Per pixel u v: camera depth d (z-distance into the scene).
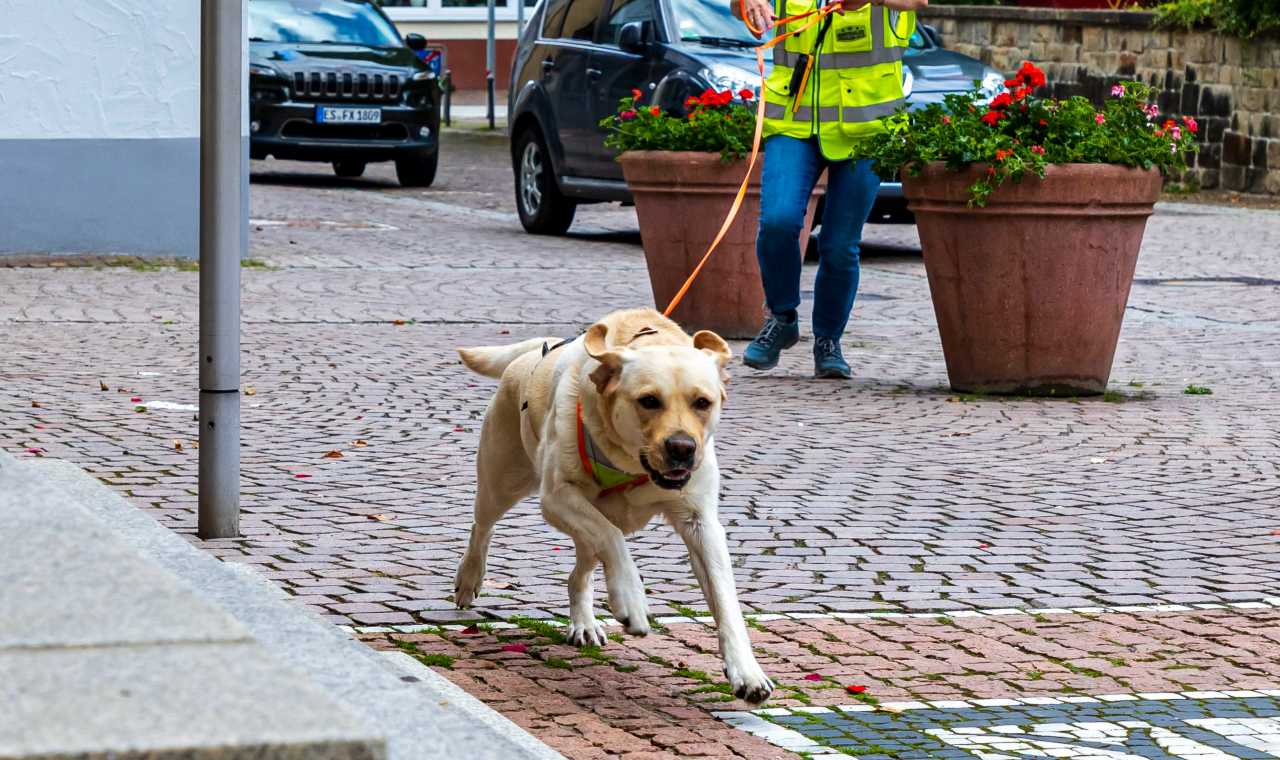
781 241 12.85
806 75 12.67
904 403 11.95
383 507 8.55
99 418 10.48
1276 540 8.34
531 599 7.05
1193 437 10.88
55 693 3.03
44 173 18.17
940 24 35.50
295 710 2.97
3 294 15.85
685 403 5.52
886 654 6.41
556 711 5.64
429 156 28.72
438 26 51.00
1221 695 6.01
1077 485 9.48
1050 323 12.14
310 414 10.95
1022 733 5.53
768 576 7.50
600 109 21.41
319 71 27.27
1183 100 30.41
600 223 25.11
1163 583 7.53
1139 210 12.11
